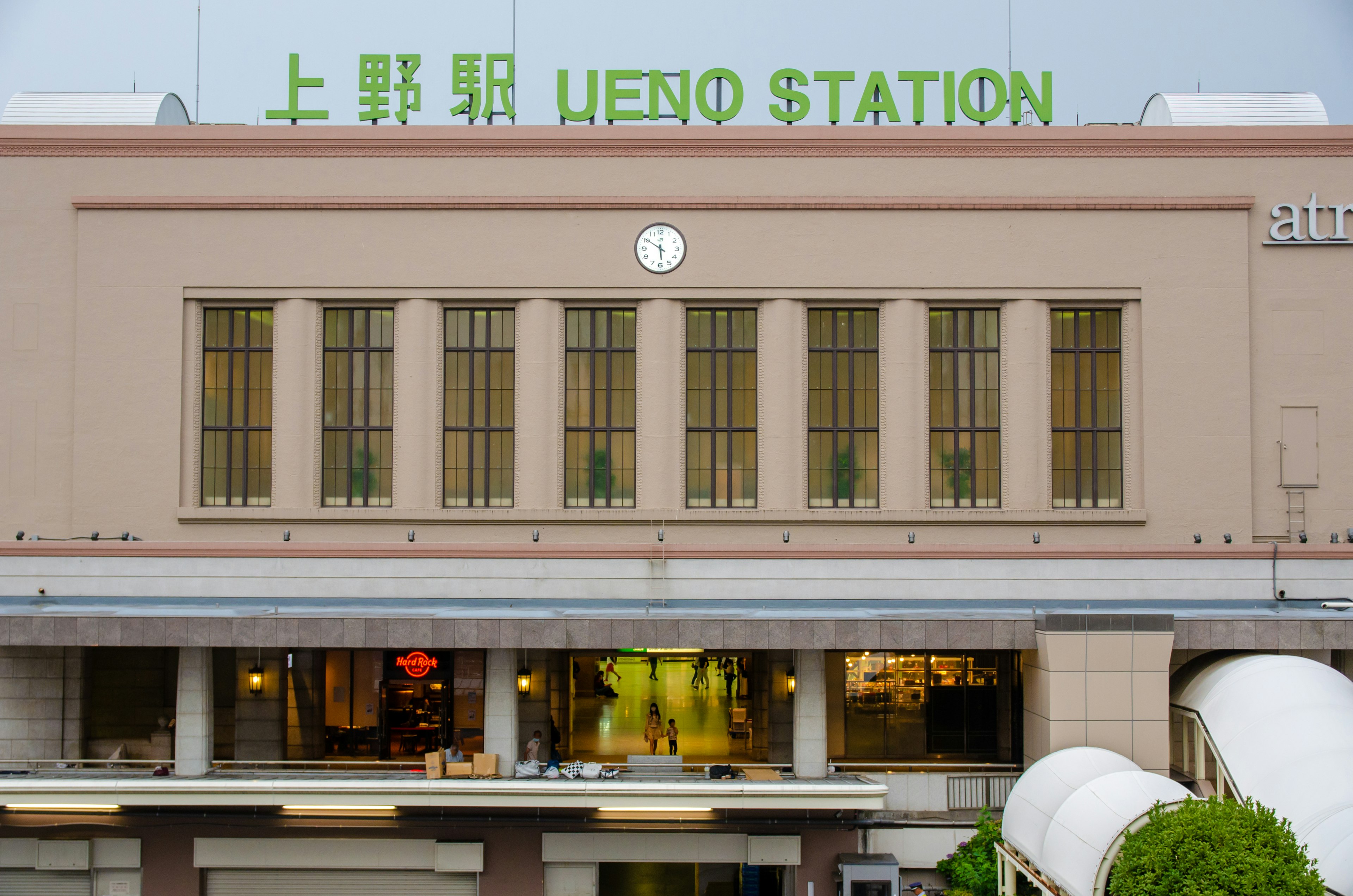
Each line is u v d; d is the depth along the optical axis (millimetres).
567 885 26375
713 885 27953
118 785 25250
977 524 31469
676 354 32094
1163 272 32031
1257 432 32062
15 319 32094
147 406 31875
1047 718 25719
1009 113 33750
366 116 34062
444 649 28844
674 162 32406
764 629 25969
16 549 29328
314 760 27562
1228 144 32281
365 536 31500
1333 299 32250
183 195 32188
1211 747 25000
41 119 33750
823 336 32531
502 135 32312
